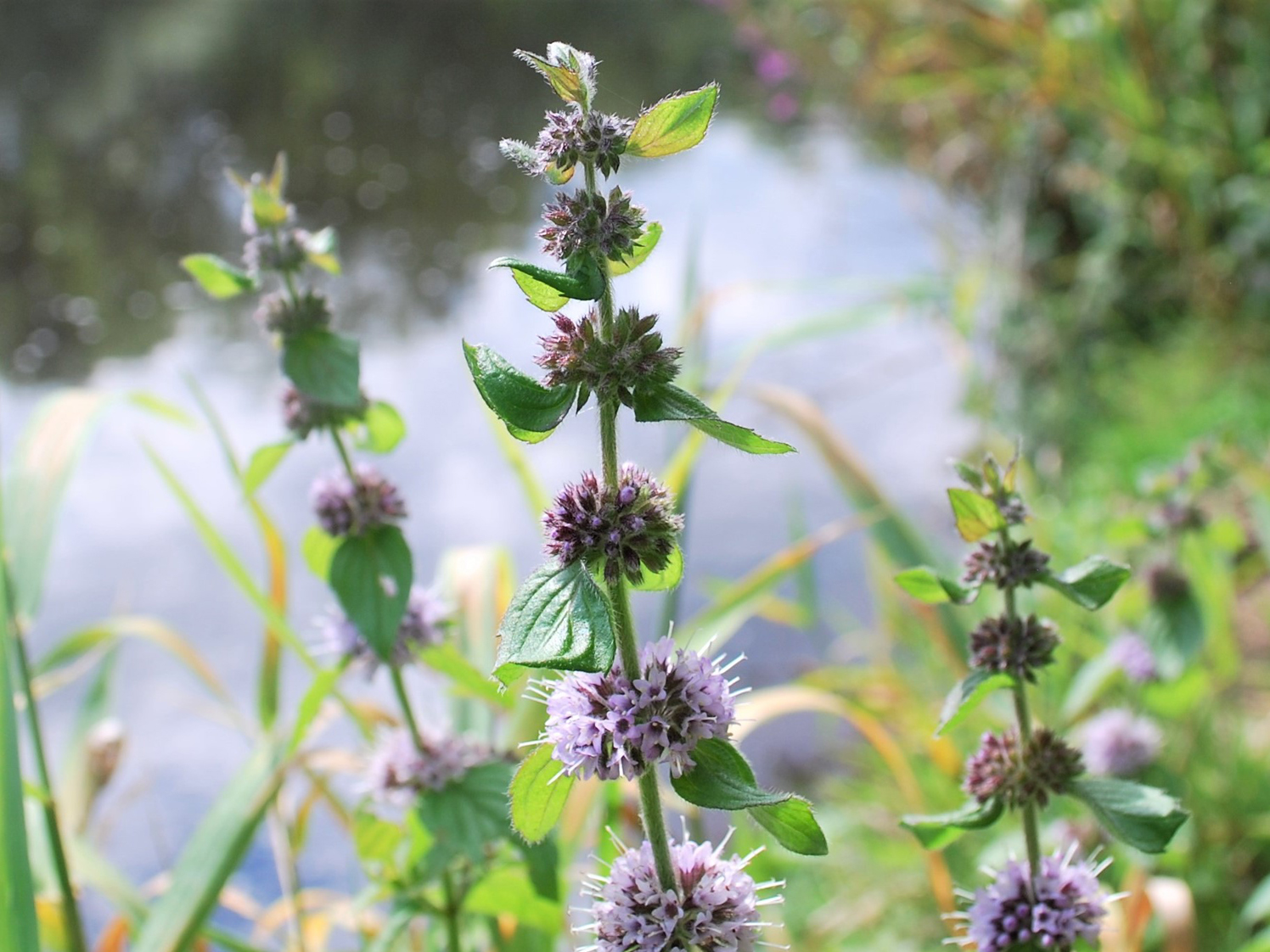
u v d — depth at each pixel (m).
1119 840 2.04
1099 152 8.84
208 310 11.09
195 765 5.41
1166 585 3.57
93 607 6.57
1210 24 8.24
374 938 3.49
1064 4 8.53
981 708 4.39
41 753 2.96
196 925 3.03
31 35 20.78
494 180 14.62
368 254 12.24
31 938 2.32
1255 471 4.23
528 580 1.57
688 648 1.79
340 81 18.86
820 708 3.99
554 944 3.12
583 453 7.84
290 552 7.03
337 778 4.74
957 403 8.30
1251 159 7.88
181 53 19.97
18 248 12.56
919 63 10.92
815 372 8.86
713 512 7.39
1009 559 2.09
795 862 4.50
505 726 3.89
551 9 22.19
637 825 3.54
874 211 11.93
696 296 5.86
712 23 20.53
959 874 4.33
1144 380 7.77
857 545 7.00
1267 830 4.01
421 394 9.02
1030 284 9.06
